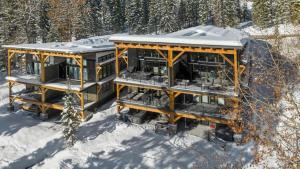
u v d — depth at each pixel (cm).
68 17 6575
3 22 5272
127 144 2584
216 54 2756
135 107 2942
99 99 3444
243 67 2514
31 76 3572
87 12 7375
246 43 2636
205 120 2616
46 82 3316
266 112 891
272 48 959
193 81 2866
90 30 7275
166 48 2670
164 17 7044
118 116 3055
